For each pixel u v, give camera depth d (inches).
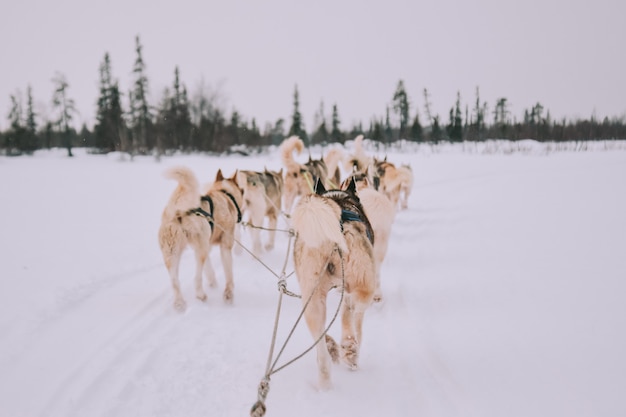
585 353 156.9
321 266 143.8
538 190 583.5
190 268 291.7
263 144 2097.7
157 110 1841.8
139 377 158.2
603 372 144.6
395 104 2524.6
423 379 154.2
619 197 489.1
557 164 997.2
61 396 146.5
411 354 172.1
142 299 233.8
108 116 1891.0
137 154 1680.6
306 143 2399.1
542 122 2615.7
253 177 327.6
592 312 188.1
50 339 185.9
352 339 157.8
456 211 472.4
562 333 172.7
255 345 185.5
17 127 1923.0
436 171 932.6
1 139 1907.0
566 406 130.3
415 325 196.5
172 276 216.8
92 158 1644.9
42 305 215.9
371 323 202.4
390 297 232.8
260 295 246.5
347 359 154.6
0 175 901.8
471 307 208.8
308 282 145.1
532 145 1946.4
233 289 240.1
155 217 450.9
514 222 387.5
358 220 158.4
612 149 1592.0
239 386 154.7
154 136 1772.9
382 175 437.4
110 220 432.1
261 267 299.9
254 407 110.8
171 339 188.7
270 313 220.5
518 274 245.6
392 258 307.7
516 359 158.9
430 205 524.7
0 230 379.9
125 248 326.0
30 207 501.0
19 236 357.7
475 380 149.6
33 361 168.2
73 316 209.8
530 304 203.2
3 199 557.9
